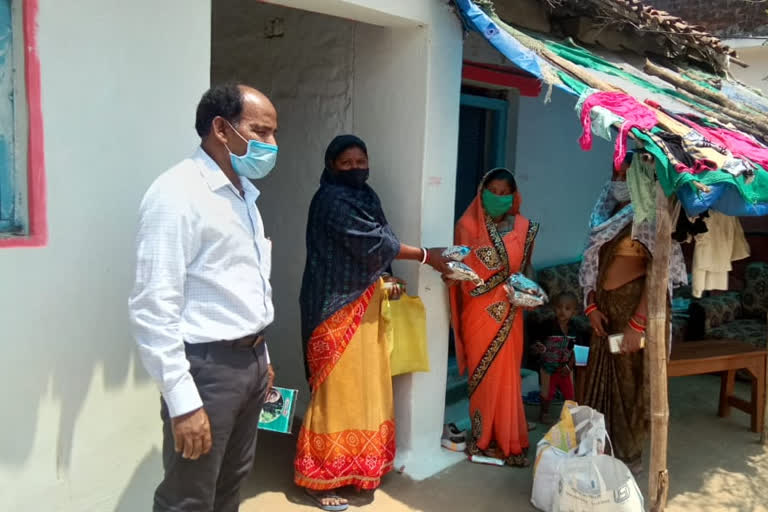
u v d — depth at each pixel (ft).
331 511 10.94
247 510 10.91
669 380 19.60
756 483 12.82
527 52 11.05
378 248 10.73
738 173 9.38
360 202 10.81
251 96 6.95
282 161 14.71
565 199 20.90
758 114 14.40
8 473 7.28
